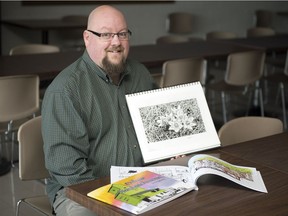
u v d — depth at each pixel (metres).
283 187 1.90
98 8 2.35
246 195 1.80
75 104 2.20
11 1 6.40
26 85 3.50
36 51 4.93
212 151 2.29
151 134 2.18
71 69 2.30
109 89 2.34
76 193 1.80
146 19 7.66
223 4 8.55
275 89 6.52
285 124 5.13
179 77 4.21
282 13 9.03
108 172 2.25
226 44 5.39
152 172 1.93
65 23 6.38
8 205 3.33
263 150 2.35
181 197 1.75
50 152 2.17
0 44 6.42
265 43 5.54
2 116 3.47
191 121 2.26
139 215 1.61
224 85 4.91
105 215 1.68
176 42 5.60
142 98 2.21
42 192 3.54
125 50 2.35
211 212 1.66
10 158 4.05
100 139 2.27
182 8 8.07
